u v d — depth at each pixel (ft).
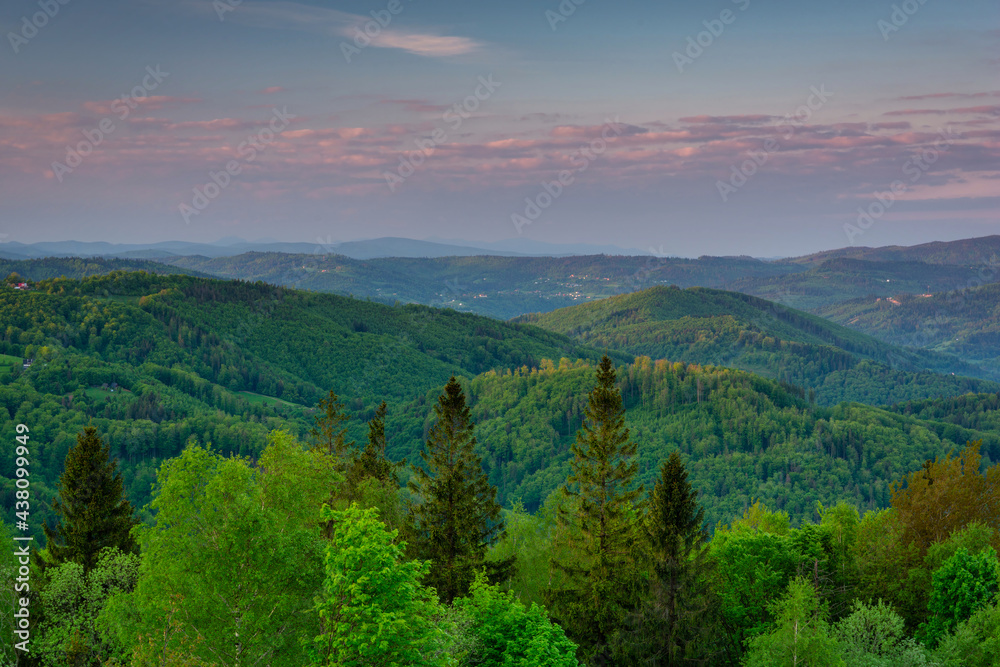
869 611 171.12
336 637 112.57
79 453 210.18
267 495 137.59
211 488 130.11
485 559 209.36
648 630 169.89
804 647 152.25
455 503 196.24
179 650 118.62
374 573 111.86
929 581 204.03
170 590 126.00
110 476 214.28
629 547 191.31
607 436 198.59
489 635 143.95
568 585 199.00
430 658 115.44
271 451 142.61
